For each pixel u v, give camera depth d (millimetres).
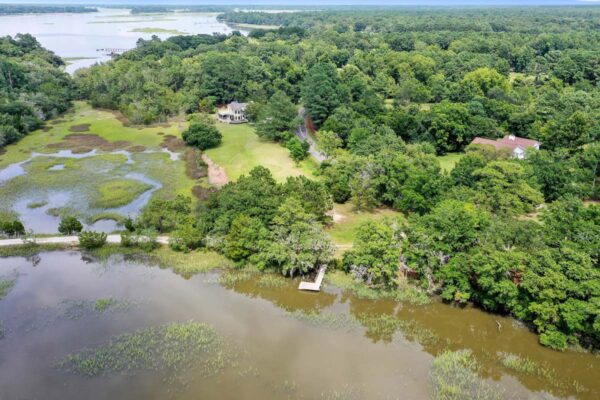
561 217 49219
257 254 50656
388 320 42906
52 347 38125
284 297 46500
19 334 39656
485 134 91812
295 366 36531
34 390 33656
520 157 80438
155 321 41781
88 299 45062
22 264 51469
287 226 50562
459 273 43625
